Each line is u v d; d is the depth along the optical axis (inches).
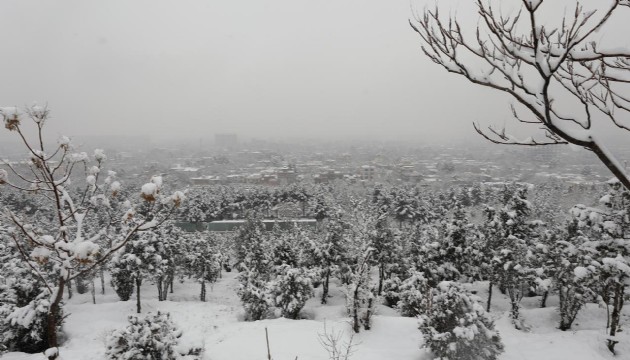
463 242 1386.6
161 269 1395.2
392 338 847.1
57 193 216.5
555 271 1234.6
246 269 1507.1
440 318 666.8
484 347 631.2
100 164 236.2
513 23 167.9
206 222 3248.0
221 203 3442.4
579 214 384.5
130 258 1243.2
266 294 1261.1
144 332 588.1
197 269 1702.8
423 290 1192.2
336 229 1585.9
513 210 1293.1
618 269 540.7
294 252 1648.6
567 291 1093.8
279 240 1675.7
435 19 179.8
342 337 841.5
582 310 1257.4
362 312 922.1
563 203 3454.7
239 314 1299.2
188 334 1023.6
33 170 210.5
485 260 1385.3
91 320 1168.2
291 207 3641.7
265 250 1784.0
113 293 1855.3
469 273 1488.7
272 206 3683.6
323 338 829.8
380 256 1562.5
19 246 211.6
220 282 2127.2
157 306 1378.0
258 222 2342.5
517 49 171.9
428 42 190.7
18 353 824.3
